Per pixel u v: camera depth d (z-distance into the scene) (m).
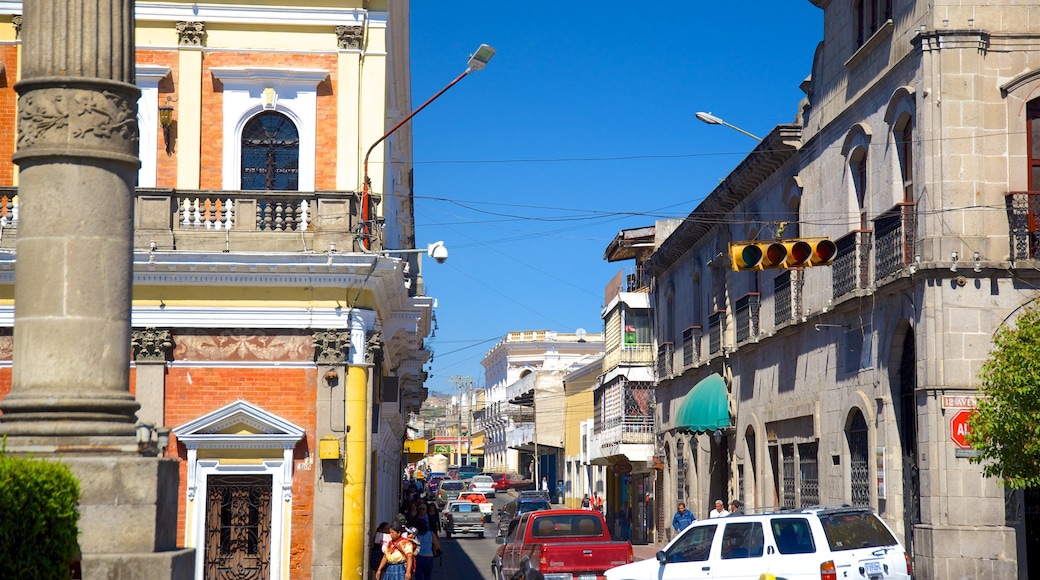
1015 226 19.02
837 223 24.16
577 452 67.19
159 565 10.20
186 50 21.53
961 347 18.86
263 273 19.91
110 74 11.01
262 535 19.91
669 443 41.22
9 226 19.86
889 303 20.94
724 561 15.84
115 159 10.90
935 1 19.55
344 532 19.84
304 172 21.48
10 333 19.88
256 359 20.12
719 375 33.50
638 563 16.61
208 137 21.48
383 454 27.73
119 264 10.89
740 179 30.36
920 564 18.95
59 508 8.48
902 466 20.89
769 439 29.05
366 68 21.84
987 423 15.62
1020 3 19.55
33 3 11.05
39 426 10.41
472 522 50.31
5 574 8.08
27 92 10.96
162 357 19.88
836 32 24.59
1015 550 18.55
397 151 28.72
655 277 43.97
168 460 10.95
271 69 21.48
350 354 20.23
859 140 22.88
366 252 20.09
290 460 19.86
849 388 23.14
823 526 15.45
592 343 106.25
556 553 19.70
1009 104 19.33
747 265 17.14
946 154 19.19
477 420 124.38
